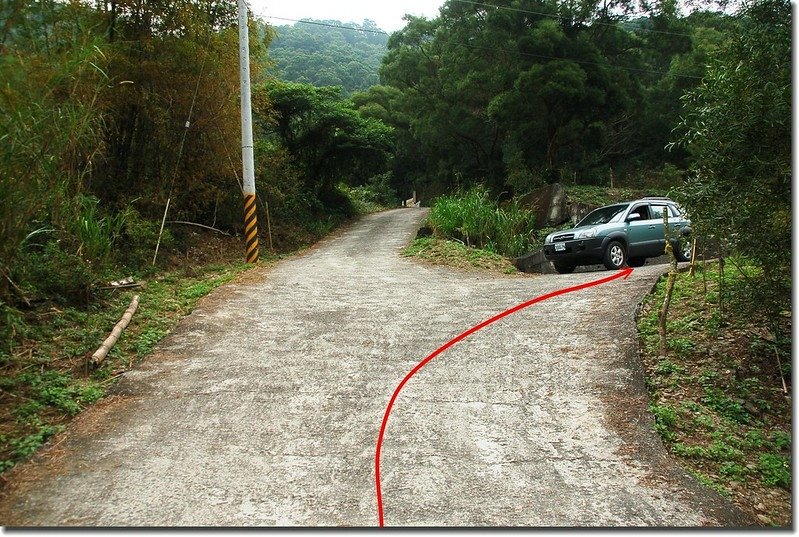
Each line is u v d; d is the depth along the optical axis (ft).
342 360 18.67
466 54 92.02
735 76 15.28
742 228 16.24
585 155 99.50
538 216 66.95
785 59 14.93
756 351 18.71
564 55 85.87
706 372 17.51
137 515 10.63
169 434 13.79
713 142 15.99
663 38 91.56
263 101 53.21
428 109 107.96
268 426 14.24
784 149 15.24
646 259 46.19
